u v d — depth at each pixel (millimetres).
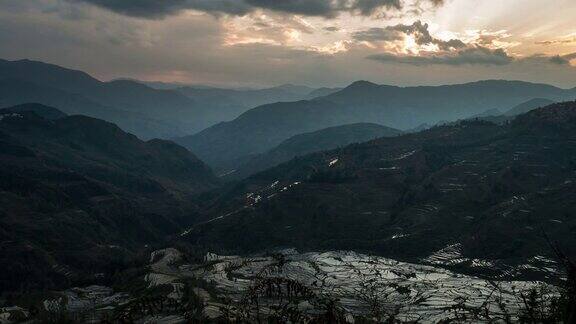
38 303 129500
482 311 118250
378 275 165500
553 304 47125
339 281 156375
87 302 129750
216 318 81312
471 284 151625
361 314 114188
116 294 138625
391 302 133750
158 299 87062
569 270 38875
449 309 123625
